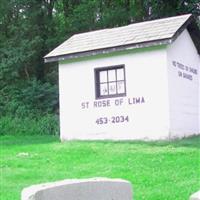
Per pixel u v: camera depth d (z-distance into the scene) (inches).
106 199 218.5
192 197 203.9
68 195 207.5
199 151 565.0
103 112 726.5
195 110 762.2
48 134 940.0
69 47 767.7
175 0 1282.0
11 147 673.6
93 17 1294.3
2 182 439.5
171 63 701.9
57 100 1081.4
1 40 1233.4
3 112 1048.2
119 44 709.9
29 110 1046.4
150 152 570.9
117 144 649.0
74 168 498.3
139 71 703.7
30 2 1261.1
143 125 694.5
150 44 684.7
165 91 684.7
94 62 740.7
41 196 199.6
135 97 703.7
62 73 767.1
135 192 388.8
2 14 1246.9
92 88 739.4
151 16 1301.7
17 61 1152.8
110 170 479.5
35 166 515.5
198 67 791.1
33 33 1261.1
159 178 435.8
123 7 1342.3
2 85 1141.1
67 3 1365.7
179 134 701.9
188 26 754.8
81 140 725.3
